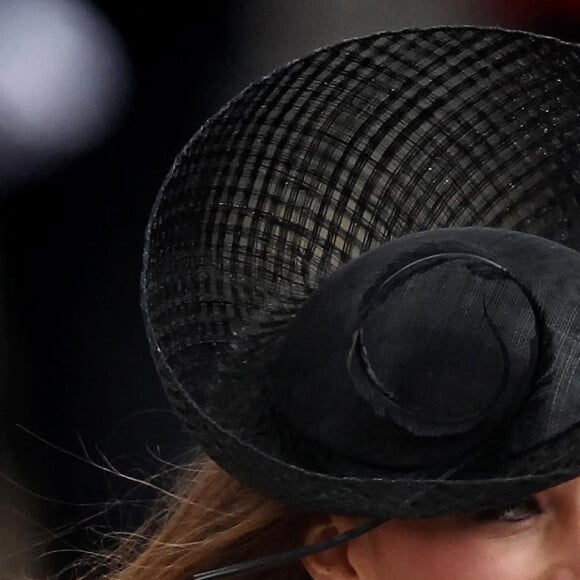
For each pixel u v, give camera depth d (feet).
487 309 18.15
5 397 32.65
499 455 17.69
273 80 20.11
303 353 18.89
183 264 19.89
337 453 18.25
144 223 32.81
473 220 21.36
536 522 18.70
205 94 33.19
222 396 19.74
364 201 21.16
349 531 18.79
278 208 20.76
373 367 18.19
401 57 20.90
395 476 17.93
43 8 32.81
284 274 20.79
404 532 19.10
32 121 32.17
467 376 17.88
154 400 32.83
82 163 32.60
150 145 32.86
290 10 34.32
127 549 27.32
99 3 32.91
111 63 32.78
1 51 32.30
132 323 32.86
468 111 21.27
